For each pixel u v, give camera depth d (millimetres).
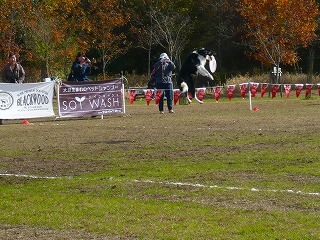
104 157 16406
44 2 63375
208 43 77000
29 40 64500
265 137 19594
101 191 12125
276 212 10094
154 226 9531
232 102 41750
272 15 58625
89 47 69188
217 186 12180
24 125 27203
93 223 9836
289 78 62594
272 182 12414
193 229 9289
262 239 8703
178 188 12125
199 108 35906
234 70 77188
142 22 75000
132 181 12945
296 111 31344
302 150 16422
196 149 17375
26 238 9156
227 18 73062
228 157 15703
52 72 64750
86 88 30453
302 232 8969
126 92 53875
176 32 71062
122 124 26062
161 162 15242
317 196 11094
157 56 79562
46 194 12039
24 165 15539
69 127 25406
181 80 36125
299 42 59875
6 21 61750
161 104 32000
